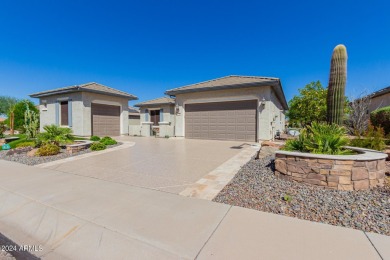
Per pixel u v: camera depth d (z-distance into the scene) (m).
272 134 13.66
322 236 2.67
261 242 2.55
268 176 5.07
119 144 12.27
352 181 4.09
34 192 4.41
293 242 2.54
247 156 8.31
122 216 3.29
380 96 15.56
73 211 3.49
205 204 3.75
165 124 17.03
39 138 10.07
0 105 35.97
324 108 19.67
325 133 5.49
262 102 12.50
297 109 23.41
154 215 3.32
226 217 3.23
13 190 4.55
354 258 2.23
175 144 12.27
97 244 2.69
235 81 13.88
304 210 3.42
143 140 14.65
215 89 13.61
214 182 5.07
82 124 15.57
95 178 5.50
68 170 6.39
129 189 4.59
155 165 6.92
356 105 14.30
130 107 31.97
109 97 17.70
